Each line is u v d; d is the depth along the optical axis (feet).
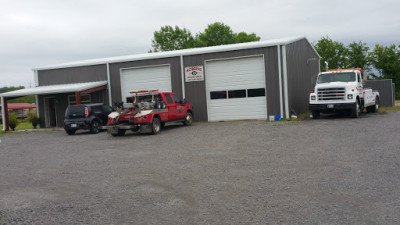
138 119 48.37
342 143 32.63
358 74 59.88
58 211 17.61
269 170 23.68
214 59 65.21
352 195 17.56
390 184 19.03
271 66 61.67
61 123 79.10
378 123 46.80
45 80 79.82
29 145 46.68
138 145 39.70
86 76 75.51
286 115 61.05
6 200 19.98
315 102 57.82
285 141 35.78
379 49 152.97
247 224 14.64
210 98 66.33
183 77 67.36
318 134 39.32
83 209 17.71
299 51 71.20
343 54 153.89
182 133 48.42
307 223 14.39
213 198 18.34
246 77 63.72
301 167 24.00
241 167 25.12
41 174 26.76
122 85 72.23
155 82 70.08
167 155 31.89
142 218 16.01
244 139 39.04
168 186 21.16
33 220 16.44
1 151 42.01
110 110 62.69
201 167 25.89
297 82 68.54
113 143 42.96
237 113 64.64
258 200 17.58
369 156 26.27
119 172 25.85
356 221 14.37
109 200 19.01
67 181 23.97
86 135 55.93
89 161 31.19
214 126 55.47
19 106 164.45
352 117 56.95
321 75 61.11
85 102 75.41
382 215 14.88
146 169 26.35
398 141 31.99
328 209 15.84
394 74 152.97
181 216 16.01
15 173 27.66
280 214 15.53
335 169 22.90
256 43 65.62
